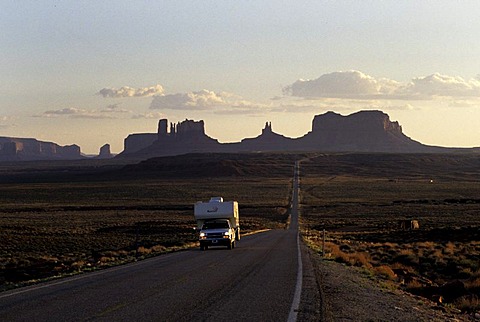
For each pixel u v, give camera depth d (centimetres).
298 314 1744
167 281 2594
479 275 3466
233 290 2267
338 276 2972
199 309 1822
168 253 4809
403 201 19000
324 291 2303
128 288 2359
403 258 4816
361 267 3769
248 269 3136
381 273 3534
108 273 3083
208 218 5644
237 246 5431
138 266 3491
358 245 6544
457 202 17800
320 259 4078
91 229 11212
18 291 2347
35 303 1983
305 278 2702
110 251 6109
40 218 14862
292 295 2136
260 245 5569
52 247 7538
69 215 15875
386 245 6312
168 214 15950
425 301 2456
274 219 15175
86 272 3266
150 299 2039
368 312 1902
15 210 18275
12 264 5028
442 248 5838
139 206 19150
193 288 2333
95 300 2031
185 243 6888
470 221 11750
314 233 9462
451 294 2858
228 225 5206
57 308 1864
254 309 1827
